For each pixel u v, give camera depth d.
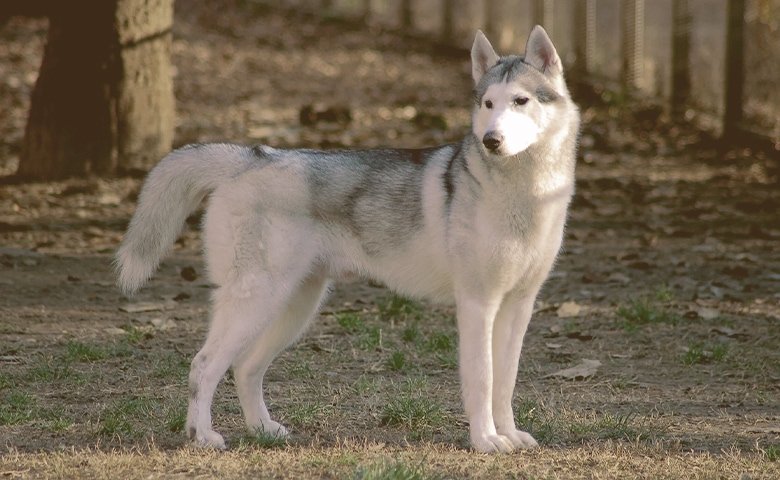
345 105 43.69
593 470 13.02
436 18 61.31
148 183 14.71
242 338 13.88
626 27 41.88
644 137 38.72
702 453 13.70
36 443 13.98
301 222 14.15
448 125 40.03
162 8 30.22
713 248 25.98
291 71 50.72
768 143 35.41
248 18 62.91
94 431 14.36
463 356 13.86
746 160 34.91
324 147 35.69
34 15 51.72
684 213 29.20
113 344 18.64
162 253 14.79
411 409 15.01
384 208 14.23
